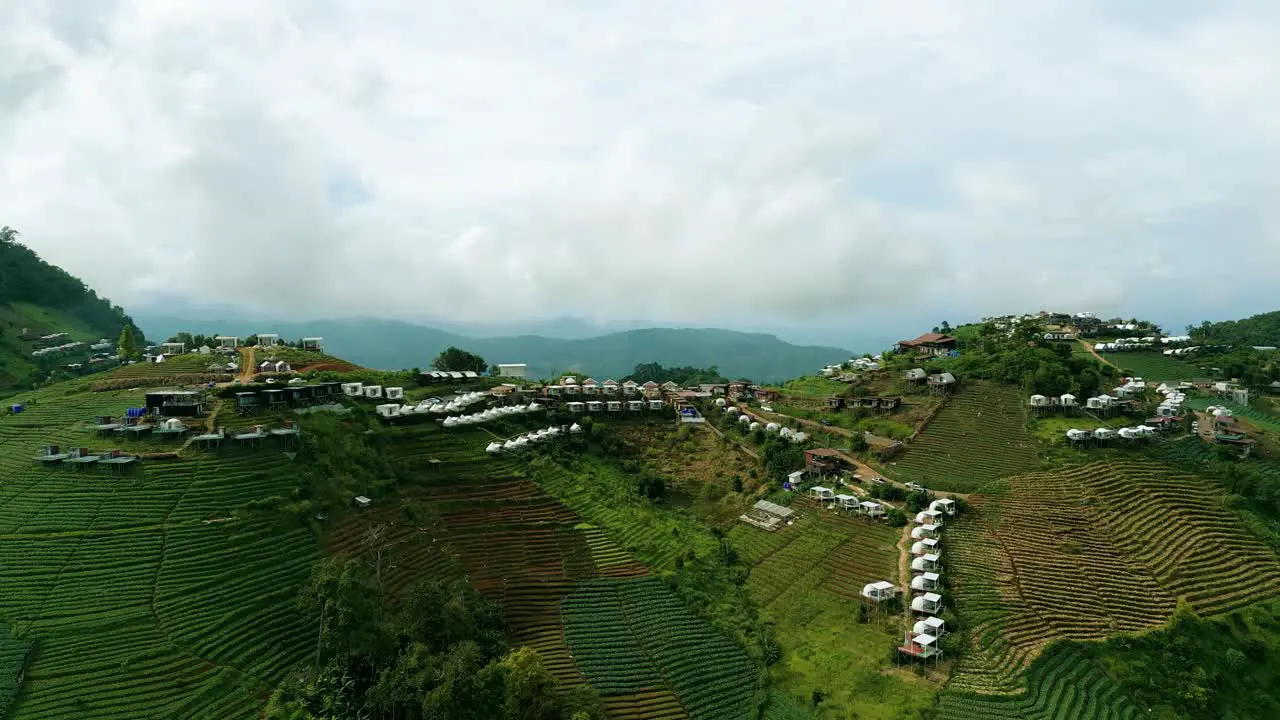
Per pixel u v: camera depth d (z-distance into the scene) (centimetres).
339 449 10688
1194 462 10550
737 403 16925
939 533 9600
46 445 9581
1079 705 6731
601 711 6981
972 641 7606
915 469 11725
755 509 11481
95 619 6744
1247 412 13012
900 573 8931
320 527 8938
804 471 12244
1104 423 11988
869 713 6812
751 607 8969
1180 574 8425
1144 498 9825
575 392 17012
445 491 11106
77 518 8056
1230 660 7181
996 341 17150
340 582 6750
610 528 10975
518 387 17100
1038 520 9644
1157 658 7344
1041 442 11681
